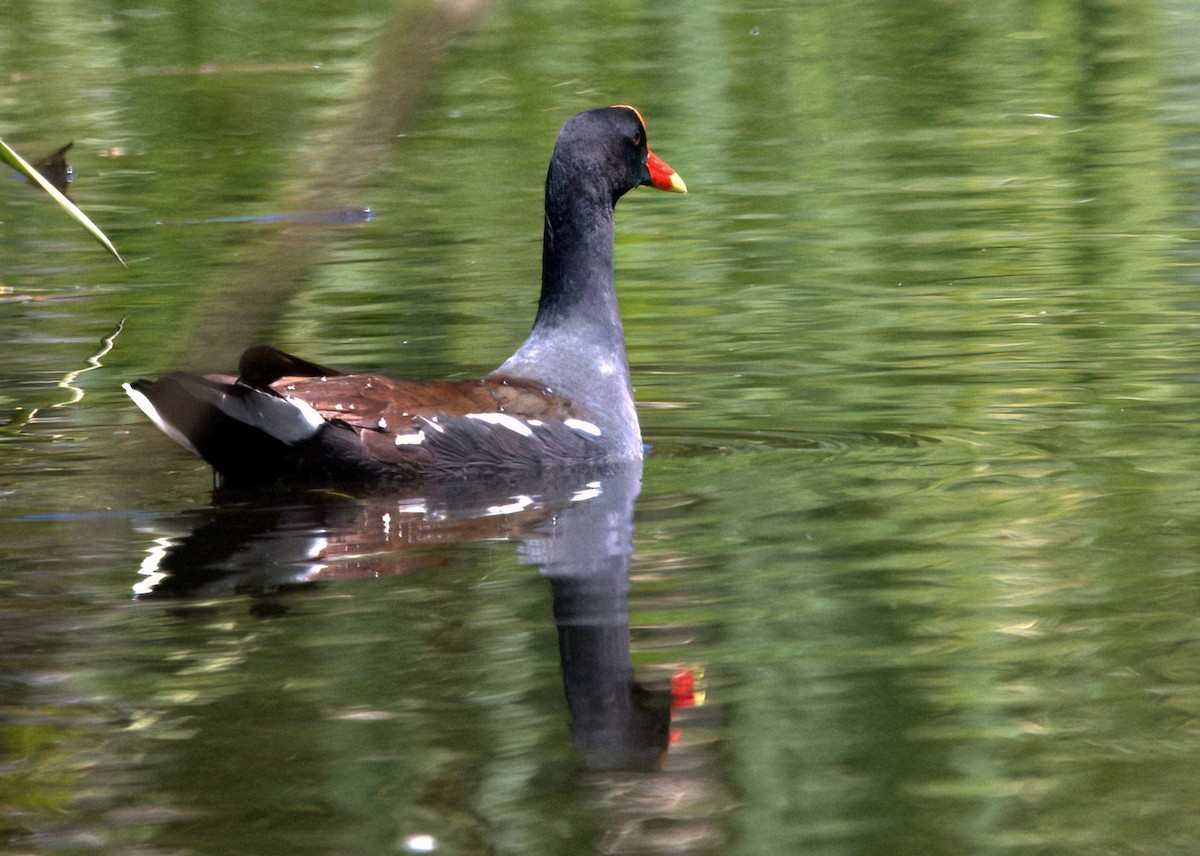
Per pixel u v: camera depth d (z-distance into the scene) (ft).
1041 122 86.63
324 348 51.26
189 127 88.12
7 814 20.31
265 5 109.50
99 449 39.93
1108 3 116.26
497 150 83.66
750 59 101.96
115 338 52.60
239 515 34.58
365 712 23.31
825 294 57.67
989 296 56.39
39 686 24.54
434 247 65.98
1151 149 79.56
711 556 30.94
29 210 73.92
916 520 33.04
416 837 19.52
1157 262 60.23
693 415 43.65
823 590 28.68
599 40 107.34
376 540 32.50
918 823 19.72
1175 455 37.52
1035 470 36.76
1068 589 28.35
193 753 22.08
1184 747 21.74
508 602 28.32
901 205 71.15
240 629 27.09
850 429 41.60
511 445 37.78
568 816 20.06
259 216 69.92
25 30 110.63
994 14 113.80
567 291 41.52
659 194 75.20
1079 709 23.11
